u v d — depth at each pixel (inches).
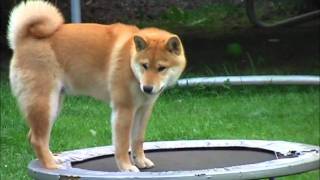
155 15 868.6
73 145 482.0
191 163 311.7
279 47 821.9
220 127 537.0
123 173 263.3
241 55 796.6
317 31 879.7
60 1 701.9
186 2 932.0
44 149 296.8
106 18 770.8
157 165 311.0
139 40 286.7
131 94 290.7
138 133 306.7
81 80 299.9
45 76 294.0
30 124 297.4
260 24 754.8
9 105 585.0
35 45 295.6
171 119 557.6
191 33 876.6
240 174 259.9
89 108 586.6
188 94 644.1
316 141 502.6
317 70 732.7
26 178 413.7
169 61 293.3
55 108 297.4
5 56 789.9
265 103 614.5
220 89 653.3
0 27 748.0
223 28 901.8
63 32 300.2
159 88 287.6
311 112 582.6
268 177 266.2
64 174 269.9
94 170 297.7
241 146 335.6
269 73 724.0
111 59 293.6
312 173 438.3
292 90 668.7
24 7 300.5
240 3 940.0
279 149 320.5
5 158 453.4
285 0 848.9
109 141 494.3
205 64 762.2
